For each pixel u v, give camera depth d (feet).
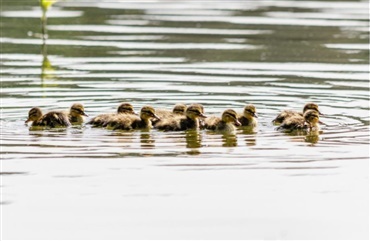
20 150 51.19
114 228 40.73
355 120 58.75
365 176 47.34
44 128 56.03
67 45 88.02
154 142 53.26
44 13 89.45
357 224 41.45
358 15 108.27
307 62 80.64
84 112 58.18
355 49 87.40
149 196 44.32
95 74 73.92
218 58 82.07
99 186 45.60
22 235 40.04
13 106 61.67
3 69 76.07
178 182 46.21
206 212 42.50
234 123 56.03
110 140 53.52
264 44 89.92
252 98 65.31
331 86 69.97
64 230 40.52
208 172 47.75
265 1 120.67
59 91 66.90
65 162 49.11
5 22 101.09
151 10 111.86
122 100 64.08
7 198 44.06
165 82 70.85
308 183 46.34
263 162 49.55
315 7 115.34
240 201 43.83
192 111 56.59
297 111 59.52
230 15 108.27
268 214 42.37
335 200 44.21
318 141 53.67
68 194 44.50
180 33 95.55
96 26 99.55
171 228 40.73
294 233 40.42
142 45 88.38
